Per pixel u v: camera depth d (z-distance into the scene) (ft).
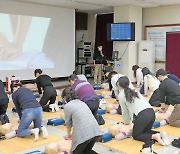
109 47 39.60
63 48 34.53
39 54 32.32
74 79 15.39
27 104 13.29
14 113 18.42
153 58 33.81
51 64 33.47
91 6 33.27
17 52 30.53
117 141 13.00
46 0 29.30
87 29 41.42
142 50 33.58
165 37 33.40
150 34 34.68
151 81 20.38
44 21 32.30
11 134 13.50
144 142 12.59
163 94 16.21
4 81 29.68
